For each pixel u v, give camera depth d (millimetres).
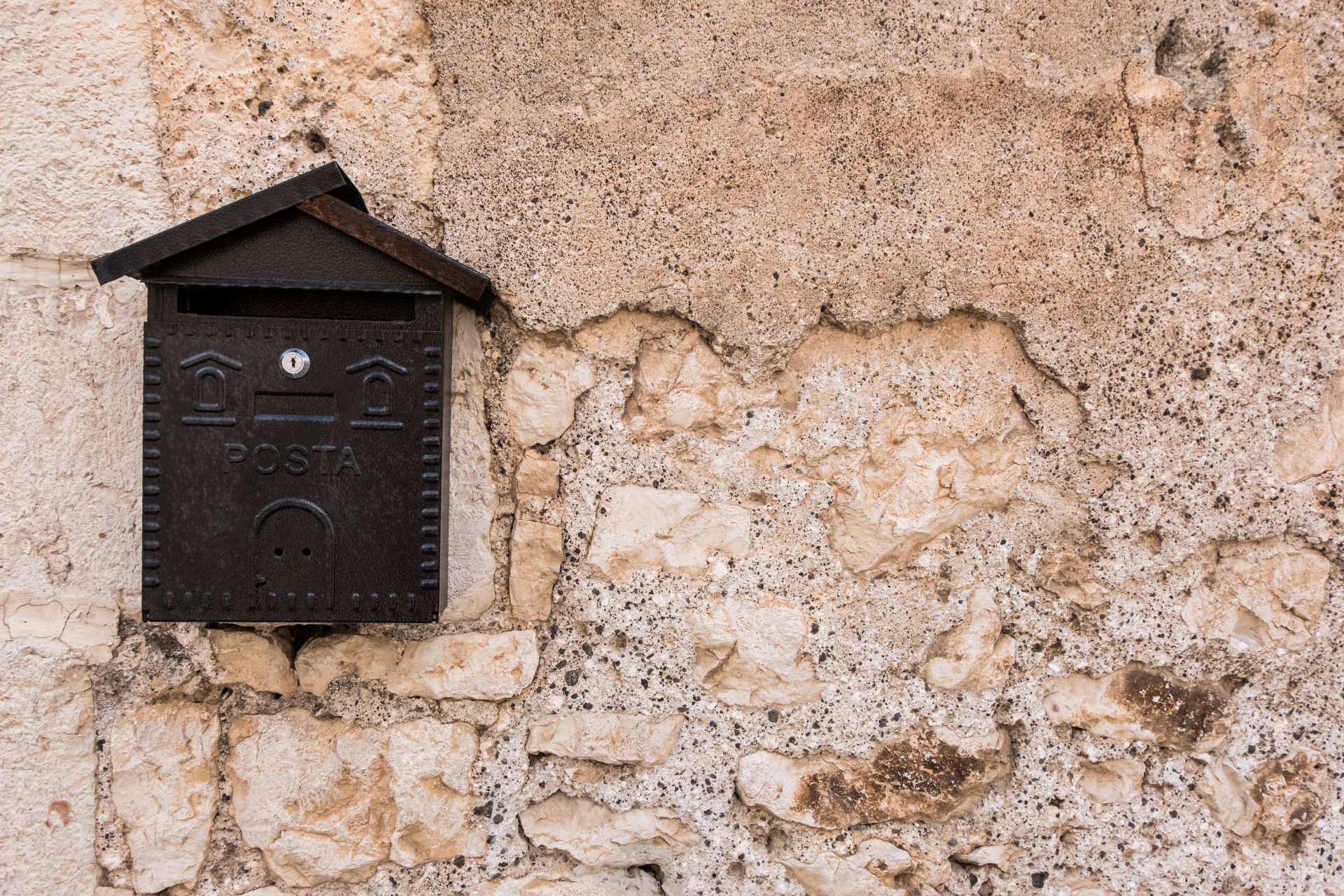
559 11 1519
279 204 1280
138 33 1492
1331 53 1561
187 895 1529
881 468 1609
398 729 1558
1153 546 1606
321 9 1519
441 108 1537
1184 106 1571
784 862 1603
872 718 1604
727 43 1536
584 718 1585
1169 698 1607
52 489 1505
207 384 1300
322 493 1331
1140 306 1582
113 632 1517
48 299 1499
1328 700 1605
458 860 1573
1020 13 1550
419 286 1337
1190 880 1596
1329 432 1602
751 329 1568
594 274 1553
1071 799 1600
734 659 1598
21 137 1474
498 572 1584
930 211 1564
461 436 1562
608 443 1585
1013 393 1610
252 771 1536
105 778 1515
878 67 1545
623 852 1595
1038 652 1610
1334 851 1594
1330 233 1581
